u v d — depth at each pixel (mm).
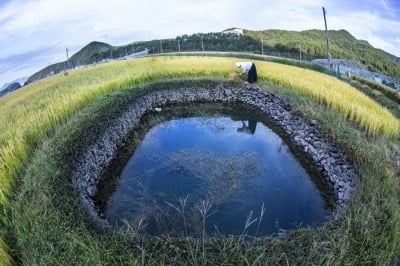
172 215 8086
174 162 11148
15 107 16453
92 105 13961
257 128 15289
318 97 14797
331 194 9234
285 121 14547
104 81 18328
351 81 20203
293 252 5367
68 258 5141
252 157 11422
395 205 6250
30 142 9719
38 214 6211
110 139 12234
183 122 16469
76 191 7641
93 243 5531
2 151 8430
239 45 68625
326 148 10562
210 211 8250
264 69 21781
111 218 8281
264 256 5191
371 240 5406
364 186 7211
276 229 7707
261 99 17672
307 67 27703
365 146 9078
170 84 19672
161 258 5281
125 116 14516
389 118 11672
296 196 9195
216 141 13422
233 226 7730
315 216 8266
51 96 16078
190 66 22703
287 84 18172
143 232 7508
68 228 5863
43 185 7242
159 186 9625
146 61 27984
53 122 11352
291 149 12445
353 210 6355
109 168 11203
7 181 7426
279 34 84625
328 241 5492
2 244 5547
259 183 9727
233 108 18312
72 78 24594
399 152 9203
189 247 5441
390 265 5305
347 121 11977
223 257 5191
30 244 5578
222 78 20531
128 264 5117
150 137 14266
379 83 20391
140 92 18000
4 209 6297
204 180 9773
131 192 9516
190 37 80812
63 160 8734
